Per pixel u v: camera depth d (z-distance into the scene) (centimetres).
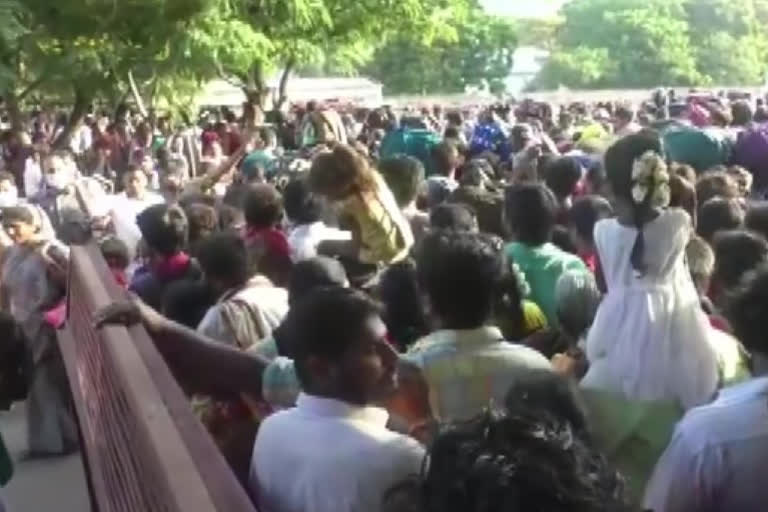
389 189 727
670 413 436
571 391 321
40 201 1377
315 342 329
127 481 361
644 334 437
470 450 220
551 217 586
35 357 917
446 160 1127
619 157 443
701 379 435
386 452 320
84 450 572
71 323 693
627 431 438
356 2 2544
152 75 2314
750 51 7775
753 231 548
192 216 766
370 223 636
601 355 448
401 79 7144
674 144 1038
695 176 820
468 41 7062
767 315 339
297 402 368
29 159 1947
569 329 524
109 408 427
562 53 7744
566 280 536
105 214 1227
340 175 630
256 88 2769
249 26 2219
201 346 465
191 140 2441
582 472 217
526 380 328
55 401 926
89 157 2539
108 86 2328
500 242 486
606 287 465
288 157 1451
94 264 637
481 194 750
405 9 2619
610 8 7844
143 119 2827
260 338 540
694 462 335
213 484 286
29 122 2931
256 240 650
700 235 623
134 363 386
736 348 445
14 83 2092
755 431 331
